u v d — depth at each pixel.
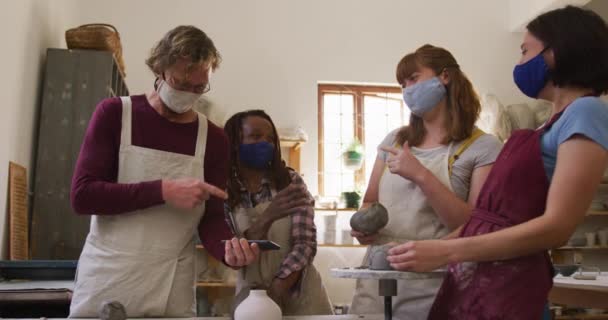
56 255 3.20
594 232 4.86
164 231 1.50
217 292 3.38
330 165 4.88
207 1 4.77
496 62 5.15
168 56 1.41
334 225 4.40
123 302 1.44
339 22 4.96
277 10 4.87
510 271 1.15
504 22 5.23
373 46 4.98
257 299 1.26
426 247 1.11
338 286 4.54
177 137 1.55
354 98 5.00
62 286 2.36
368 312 1.67
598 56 1.14
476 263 1.20
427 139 1.75
